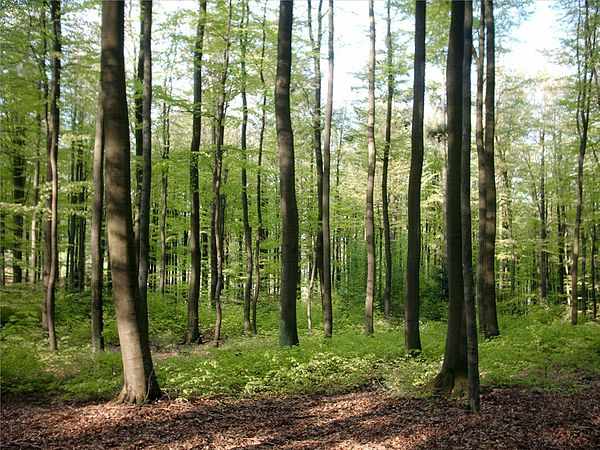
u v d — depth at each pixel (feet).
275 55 54.39
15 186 63.41
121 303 27.58
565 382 28.73
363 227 98.43
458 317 28.27
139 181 49.01
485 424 21.85
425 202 89.81
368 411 26.32
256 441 21.89
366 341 45.14
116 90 26.58
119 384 30.89
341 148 84.07
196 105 48.70
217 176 49.49
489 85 50.08
